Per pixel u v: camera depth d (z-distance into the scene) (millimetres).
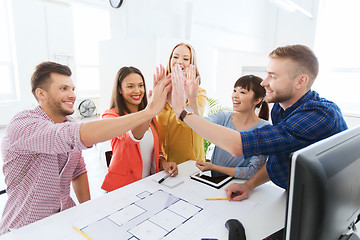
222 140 803
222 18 3666
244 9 4117
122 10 2787
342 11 3830
